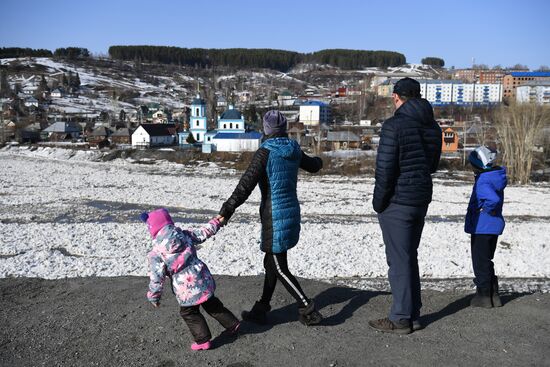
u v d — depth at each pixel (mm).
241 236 14781
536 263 11555
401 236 5000
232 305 6211
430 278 9945
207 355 4812
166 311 6020
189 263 4746
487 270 6027
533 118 40406
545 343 4984
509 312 5891
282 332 5289
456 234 16203
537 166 44469
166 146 67812
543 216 22781
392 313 5215
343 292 6781
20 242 13281
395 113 5012
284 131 5215
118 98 160250
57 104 141750
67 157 56281
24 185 31844
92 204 24031
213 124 88188
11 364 4738
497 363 4570
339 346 4938
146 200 25500
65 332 5445
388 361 4625
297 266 10617
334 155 50500
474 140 61531
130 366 4652
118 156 54594
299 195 29391
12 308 6281
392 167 4785
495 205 5812
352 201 26844
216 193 29250
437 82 128500
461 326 5434
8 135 74438
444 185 35844
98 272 9492
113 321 5730
